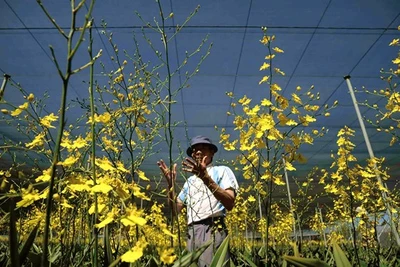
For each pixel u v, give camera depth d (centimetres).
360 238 332
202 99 552
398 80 514
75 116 555
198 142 226
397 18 387
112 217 70
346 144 180
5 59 442
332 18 384
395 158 866
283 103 151
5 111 92
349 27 398
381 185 214
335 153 788
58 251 166
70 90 507
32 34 396
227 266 150
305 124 150
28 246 86
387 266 234
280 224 436
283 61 462
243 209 301
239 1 355
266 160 150
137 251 62
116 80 148
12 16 369
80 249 160
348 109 601
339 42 426
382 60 465
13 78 482
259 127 145
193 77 486
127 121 146
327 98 558
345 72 488
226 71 475
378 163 225
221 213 212
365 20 387
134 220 68
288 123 147
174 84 495
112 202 103
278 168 152
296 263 98
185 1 351
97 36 397
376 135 709
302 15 376
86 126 156
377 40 422
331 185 189
